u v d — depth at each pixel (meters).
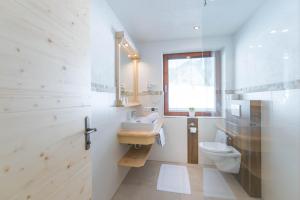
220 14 2.02
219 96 2.62
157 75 2.90
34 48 0.63
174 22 2.24
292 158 1.30
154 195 1.90
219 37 2.58
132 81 2.82
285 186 1.39
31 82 0.61
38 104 0.65
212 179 2.22
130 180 2.23
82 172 0.96
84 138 0.99
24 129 0.58
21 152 0.57
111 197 1.81
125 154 2.24
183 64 2.90
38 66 0.65
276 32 1.50
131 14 2.02
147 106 2.92
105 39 1.71
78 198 0.92
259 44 1.81
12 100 0.54
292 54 1.29
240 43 2.29
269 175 1.63
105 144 1.66
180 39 2.82
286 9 1.36
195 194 1.92
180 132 2.82
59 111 0.77
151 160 2.89
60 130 0.78
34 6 0.63
